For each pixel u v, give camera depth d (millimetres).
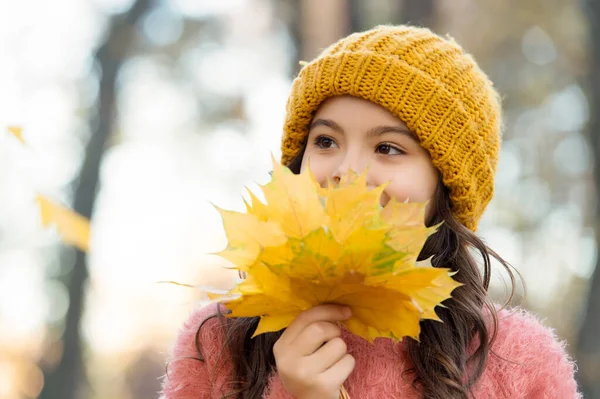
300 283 1441
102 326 16438
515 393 1954
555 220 13203
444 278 1435
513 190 13344
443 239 2055
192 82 13766
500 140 2219
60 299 11781
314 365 1532
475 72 2119
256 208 1458
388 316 1460
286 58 12820
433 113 1944
